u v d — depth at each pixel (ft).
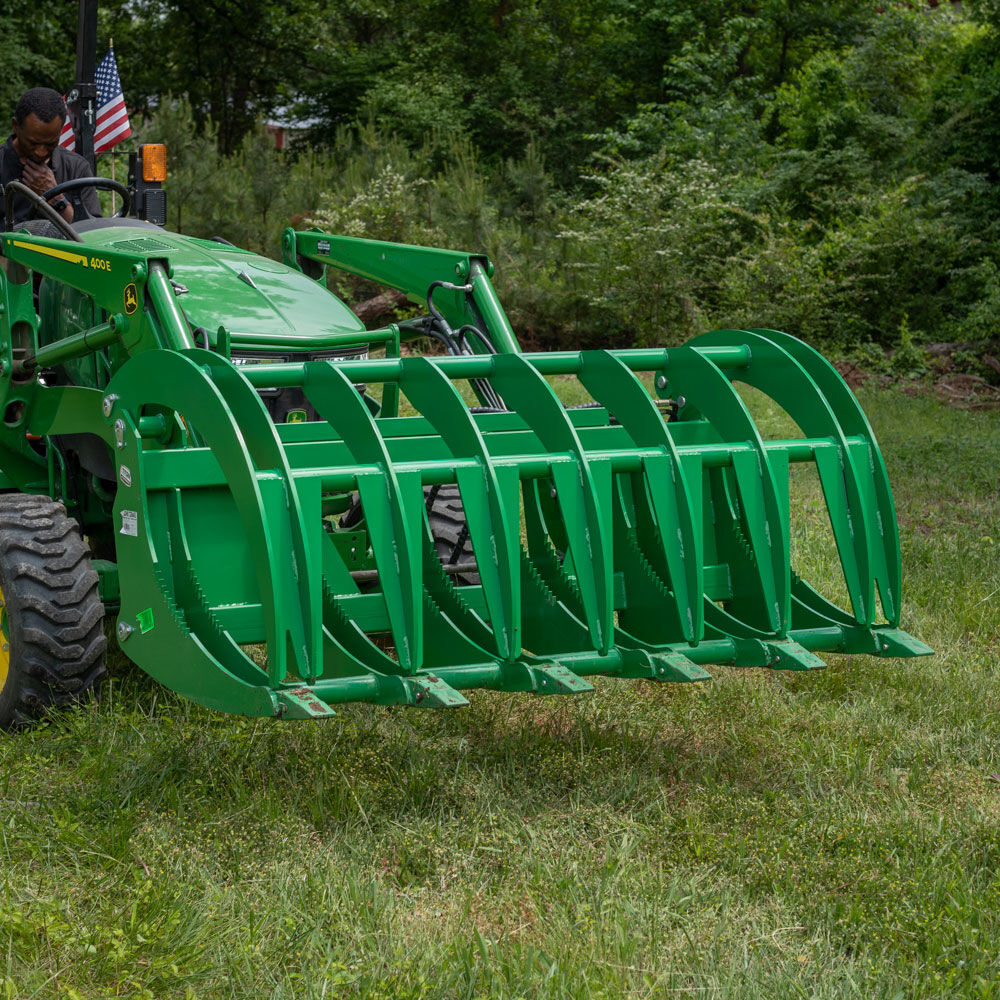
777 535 13.60
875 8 85.51
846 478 14.15
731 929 10.61
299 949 10.11
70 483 17.93
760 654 13.28
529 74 83.05
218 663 12.48
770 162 64.54
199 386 12.26
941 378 48.93
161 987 9.70
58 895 10.90
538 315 52.19
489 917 10.80
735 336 15.57
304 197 54.13
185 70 89.30
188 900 10.62
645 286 50.31
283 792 13.21
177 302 14.60
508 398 13.98
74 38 83.25
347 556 16.24
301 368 13.35
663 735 15.33
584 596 13.02
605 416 15.40
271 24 86.84
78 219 20.92
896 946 10.44
